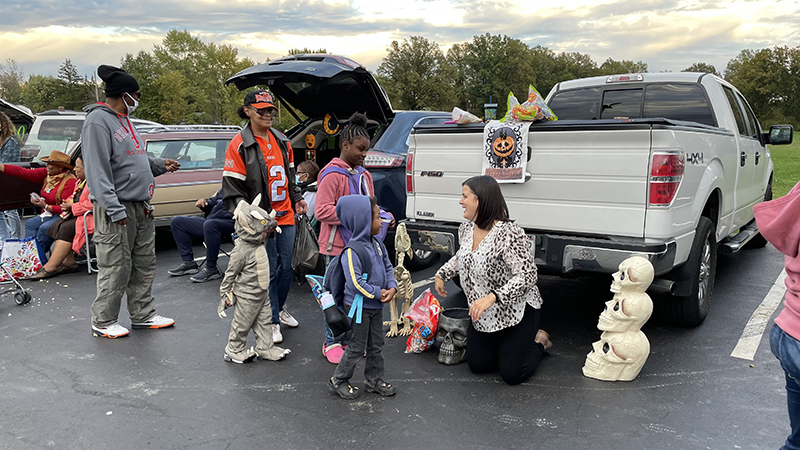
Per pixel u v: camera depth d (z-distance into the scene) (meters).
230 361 4.07
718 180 4.66
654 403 3.35
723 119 5.34
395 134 6.35
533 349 3.61
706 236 4.46
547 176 4.07
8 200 6.07
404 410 3.31
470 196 3.55
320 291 3.49
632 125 3.68
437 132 4.60
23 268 6.40
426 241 4.65
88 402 3.43
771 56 94.06
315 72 5.40
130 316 4.77
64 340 4.49
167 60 87.88
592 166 3.87
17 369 3.93
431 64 101.31
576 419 3.17
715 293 5.57
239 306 3.97
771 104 95.06
